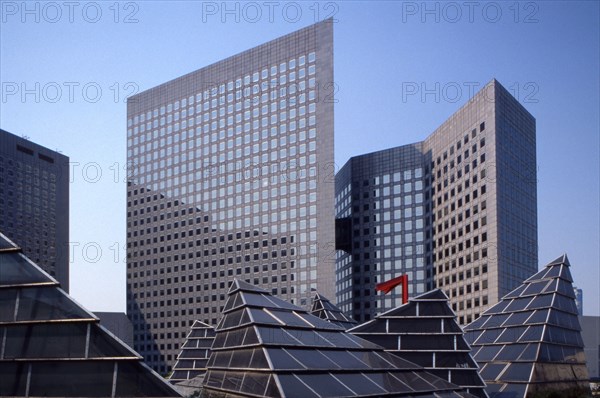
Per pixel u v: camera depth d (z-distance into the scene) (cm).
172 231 18675
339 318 8600
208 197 17850
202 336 9075
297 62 16462
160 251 18950
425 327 5531
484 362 6650
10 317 3625
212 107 18175
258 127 16988
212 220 17650
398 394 4509
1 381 3541
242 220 16925
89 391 3500
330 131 15600
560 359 6544
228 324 5188
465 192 13812
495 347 6762
